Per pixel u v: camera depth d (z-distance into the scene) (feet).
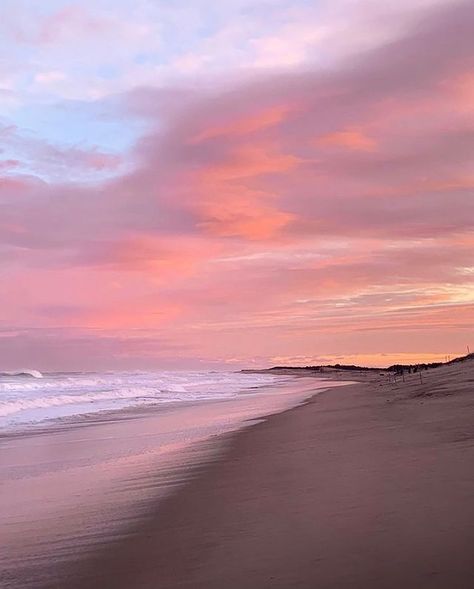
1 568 19.03
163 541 20.42
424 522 18.39
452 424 41.39
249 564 16.74
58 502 29.12
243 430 56.90
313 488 25.53
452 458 27.96
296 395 134.62
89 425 73.61
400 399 75.72
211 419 75.46
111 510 26.16
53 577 17.79
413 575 14.40
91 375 334.85
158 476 34.22
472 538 16.39
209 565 17.13
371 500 21.95
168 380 274.36
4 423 77.36
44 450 51.13
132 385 206.69
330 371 552.82
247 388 203.00
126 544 20.59
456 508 19.48
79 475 37.27
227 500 25.45
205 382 270.05
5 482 36.50
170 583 16.08
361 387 147.64
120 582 16.76
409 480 24.39
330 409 74.18
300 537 18.60
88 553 19.95
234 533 20.17
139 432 63.10
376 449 34.14
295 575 15.39
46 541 21.95
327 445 38.78
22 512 27.48
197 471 34.58
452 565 14.69
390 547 16.53
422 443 34.12
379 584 14.12
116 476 35.70
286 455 36.47
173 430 63.46
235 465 35.12
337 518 20.13
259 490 26.84
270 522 20.90
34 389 166.71
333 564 15.84
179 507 25.41
